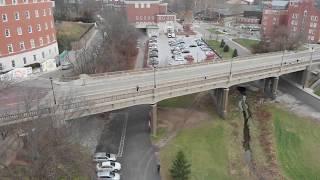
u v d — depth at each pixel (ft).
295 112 249.55
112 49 314.14
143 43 436.76
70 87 192.13
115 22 391.04
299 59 283.59
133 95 183.11
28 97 152.66
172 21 505.66
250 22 649.20
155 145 190.29
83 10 488.85
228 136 209.46
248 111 250.98
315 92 285.84
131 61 340.18
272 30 435.94
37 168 121.08
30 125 127.44
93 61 267.80
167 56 369.50
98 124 209.46
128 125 212.23
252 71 240.32
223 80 222.69
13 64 256.93
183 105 246.68
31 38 271.28
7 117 136.46
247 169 178.29
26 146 133.08
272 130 223.51
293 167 185.78
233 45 449.89
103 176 156.04
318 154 199.41
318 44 441.27
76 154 139.44
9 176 122.93
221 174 170.30
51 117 135.85
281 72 263.90
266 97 276.62
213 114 236.02
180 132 207.21
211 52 394.73
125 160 174.29
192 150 187.73
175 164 156.66
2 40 245.04
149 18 504.84
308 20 451.12
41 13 280.72
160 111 234.58
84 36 382.42
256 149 200.03
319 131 224.12
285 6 533.14
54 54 306.55
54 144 129.18
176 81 201.87
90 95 175.22
